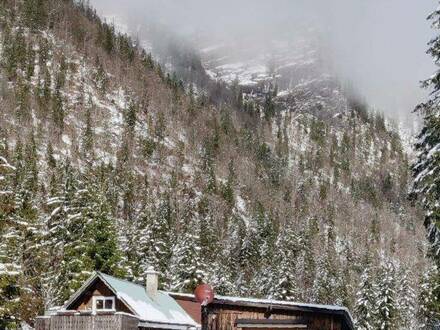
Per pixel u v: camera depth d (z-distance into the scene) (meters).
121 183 129.12
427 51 21.17
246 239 100.00
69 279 43.41
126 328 28.00
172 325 32.50
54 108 156.88
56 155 136.50
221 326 34.22
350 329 37.31
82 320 28.02
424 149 20.92
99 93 189.25
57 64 190.12
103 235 45.69
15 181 75.88
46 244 44.97
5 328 25.86
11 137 135.88
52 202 49.34
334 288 80.00
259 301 33.81
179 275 58.75
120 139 166.88
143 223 72.25
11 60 174.00
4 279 25.45
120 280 33.09
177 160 171.88
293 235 95.38
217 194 155.75
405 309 73.44
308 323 33.34
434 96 20.88
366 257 106.06
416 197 20.86
